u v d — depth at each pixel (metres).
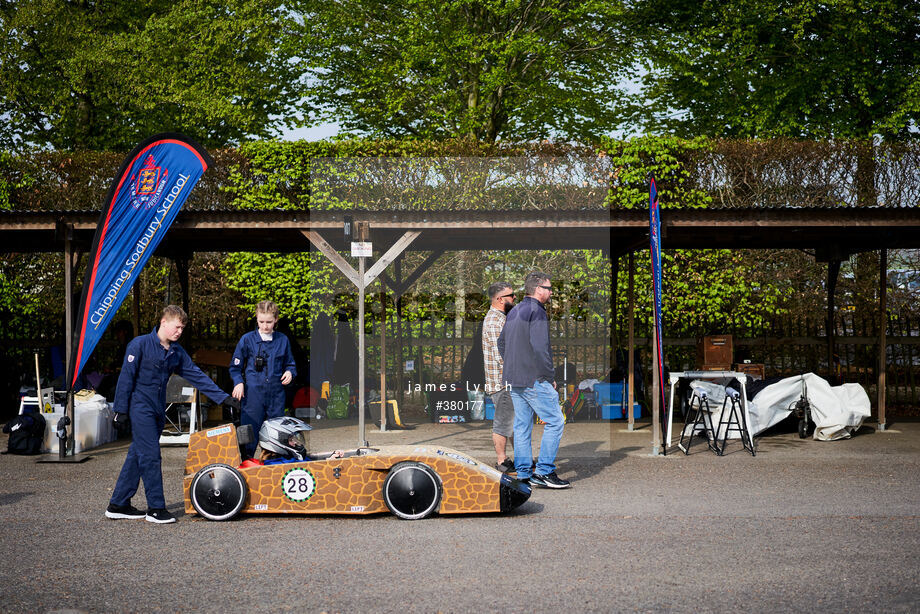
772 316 14.68
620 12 17.41
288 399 13.08
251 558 5.75
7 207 14.28
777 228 11.21
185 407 11.31
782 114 17.05
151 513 6.85
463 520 6.86
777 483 8.43
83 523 6.85
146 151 9.77
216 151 14.20
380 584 5.15
